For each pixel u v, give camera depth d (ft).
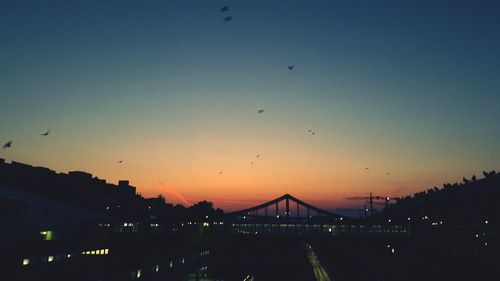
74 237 215.72
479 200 254.06
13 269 124.67
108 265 176.55
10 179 244.42
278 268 383.04
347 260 411.75
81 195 300.40
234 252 381.60
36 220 200.13
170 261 258.98
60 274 144.77
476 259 233.35
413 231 329.93
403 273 300.20
